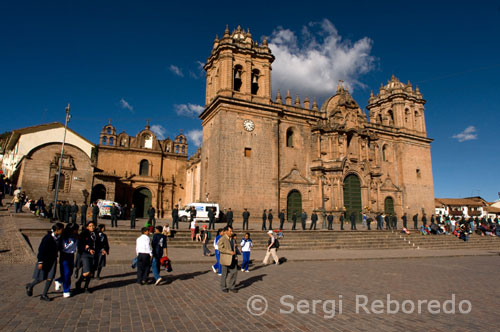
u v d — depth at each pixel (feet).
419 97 199.41
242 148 137.69
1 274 39.40
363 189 163.32
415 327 25.70
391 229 118.62
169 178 216.95
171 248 70.90
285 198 145.59
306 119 159.33
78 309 27.84
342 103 167.53
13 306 27.84
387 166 180.14
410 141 189.26
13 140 166.81
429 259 74.38
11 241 59.62
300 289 38.37
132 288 36.22
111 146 204.95
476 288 41.63
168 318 26.30
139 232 77.51
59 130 169.68
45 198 138.51
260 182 138.41
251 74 150.00
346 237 98.27
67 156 145.59
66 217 99.35
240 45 148.97
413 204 181.78
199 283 40.24
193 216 88.74
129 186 198.59
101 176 169.48
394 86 201.36
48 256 30.01
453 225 132.67
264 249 78.79
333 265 59.88
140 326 24.22
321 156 159.84
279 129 151.53
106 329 23.34
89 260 33.47
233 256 36.50
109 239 71.41
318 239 91.97
